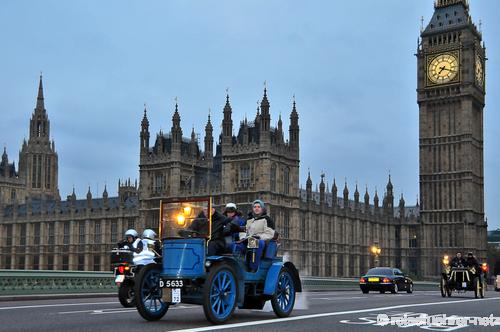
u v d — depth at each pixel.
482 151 161.50
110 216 136.25
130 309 25.89
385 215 157.25
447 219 152.88
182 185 119.88
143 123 123.06
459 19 155.75
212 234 20.28
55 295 38.25
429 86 156.62
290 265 22.38
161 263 20.84
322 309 26.25
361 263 145.38
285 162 114.25
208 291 18.89
